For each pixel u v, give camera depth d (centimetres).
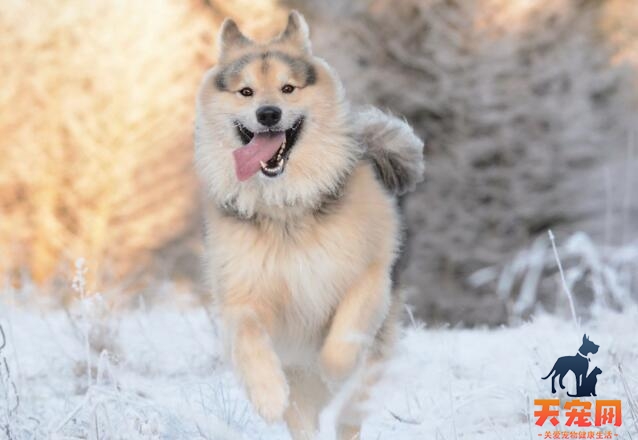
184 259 2677
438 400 859
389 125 890
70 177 2717
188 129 2819
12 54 2780
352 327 803
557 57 2711
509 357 980
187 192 2756
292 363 859
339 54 2738
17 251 2448
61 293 1570
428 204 2648
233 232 816
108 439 695
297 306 823
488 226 2636
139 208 2722
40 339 1180
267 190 802
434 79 2709
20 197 2706
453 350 1042
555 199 2634
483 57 2688
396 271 880
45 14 2803
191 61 2877
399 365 859
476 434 746
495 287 2534
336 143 826
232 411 846
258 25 2958
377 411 823
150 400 791
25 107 2752
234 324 788
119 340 1099
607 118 2733
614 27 2889
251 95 831
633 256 1145
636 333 970
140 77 2792
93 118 2748
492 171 2647
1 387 812
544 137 2664
